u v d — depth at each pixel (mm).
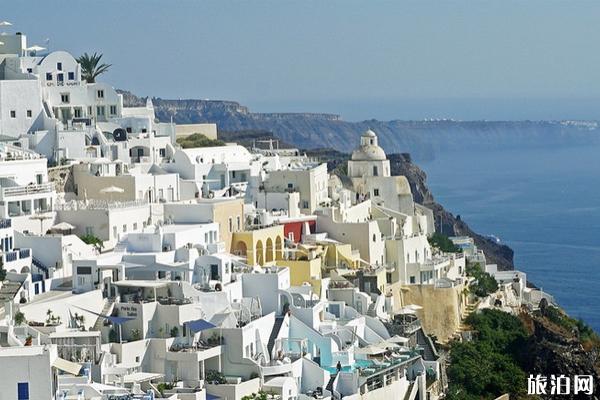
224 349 189500
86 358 174875
